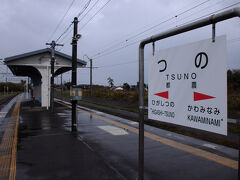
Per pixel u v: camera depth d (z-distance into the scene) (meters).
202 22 2.81
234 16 2.48
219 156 5.84
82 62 19.44
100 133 8.81
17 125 10.73
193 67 3.05
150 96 3.93
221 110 2.67
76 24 9.73
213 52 2.76
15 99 35.12
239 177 2.37
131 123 11.38
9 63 17.94
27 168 4.96
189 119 3.14
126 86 52.03
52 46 16.48
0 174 4.62
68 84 89.88
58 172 4.73
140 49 3.93
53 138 7.94
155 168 4.97
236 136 8.05
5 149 6.52
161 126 10.37
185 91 3.19
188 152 6.20
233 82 24.89
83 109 18.83
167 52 3.51
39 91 26.08
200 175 4.57
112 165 5.14
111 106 20.92
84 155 5.91
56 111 17.06
